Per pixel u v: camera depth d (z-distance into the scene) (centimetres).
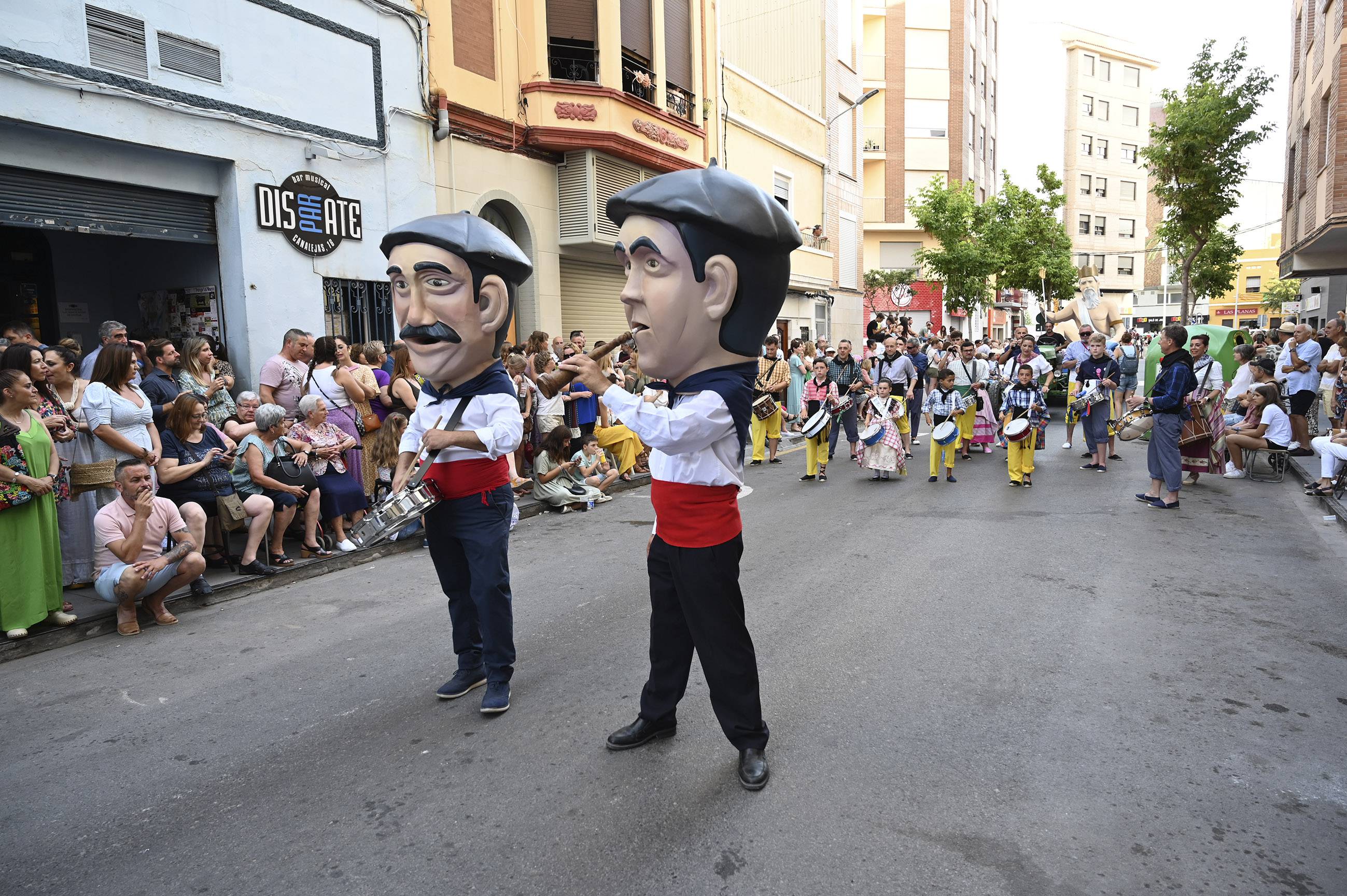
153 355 659
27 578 479
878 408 1015
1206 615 507
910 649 455
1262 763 331
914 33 4153
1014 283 3309
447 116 1055
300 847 287
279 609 558
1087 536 711
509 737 364
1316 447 848
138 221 767
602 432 1006
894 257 4209
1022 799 306
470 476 383
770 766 332
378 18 966
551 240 1284
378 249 977
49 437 495
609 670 436
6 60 633
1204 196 1916
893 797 308
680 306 300
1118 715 374
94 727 385
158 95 738
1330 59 1499
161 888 266
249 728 381
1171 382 811
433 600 574
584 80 1277
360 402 732
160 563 510
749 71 2516
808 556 660
